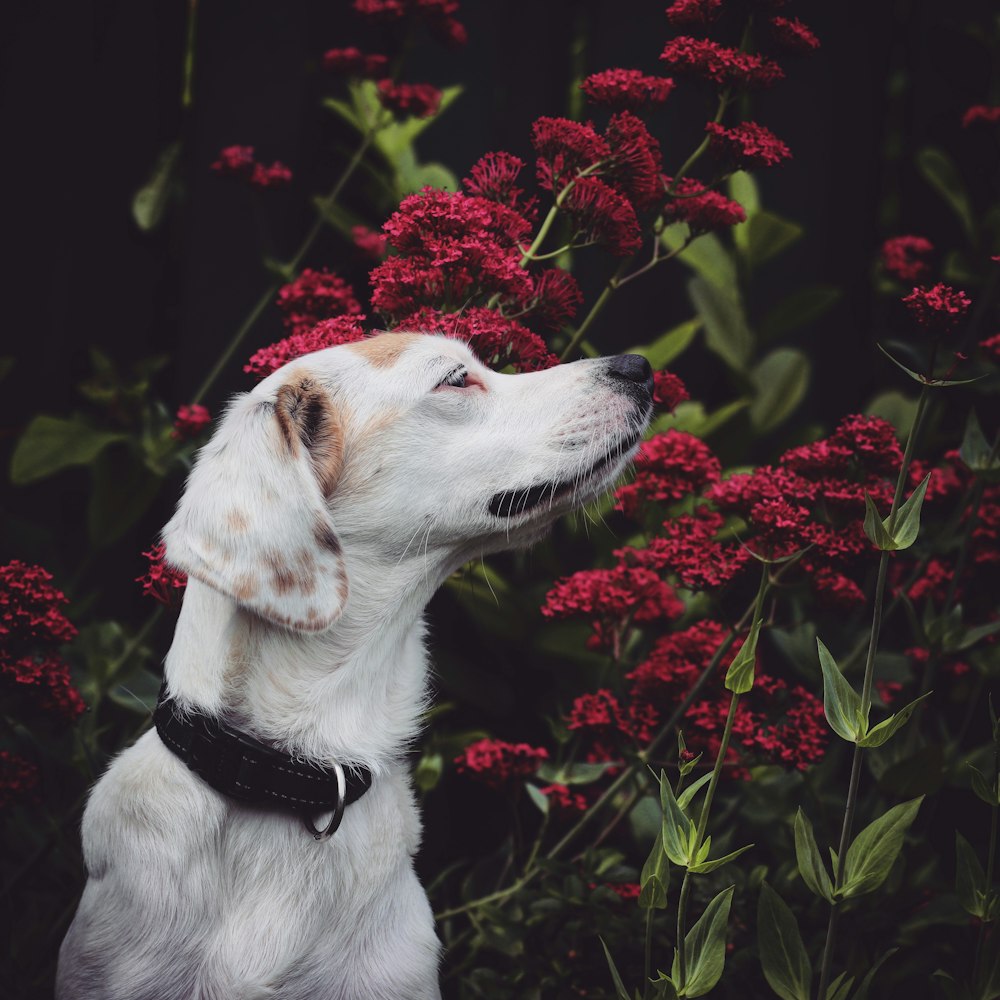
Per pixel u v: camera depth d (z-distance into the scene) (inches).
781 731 103.8
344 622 89.1
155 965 83.3
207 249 161.2
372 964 86.7
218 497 81.6
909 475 115.0
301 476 82.7
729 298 157.3
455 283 101.8
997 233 153.6
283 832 84.7
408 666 96.0
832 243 173.6
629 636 122.6
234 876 84.3
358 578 90.7
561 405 94.5
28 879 117.6
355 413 90.9
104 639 123.6
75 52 157.0
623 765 117.9
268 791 83.9
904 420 146.3
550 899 102.7
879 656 116.9
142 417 145.3
